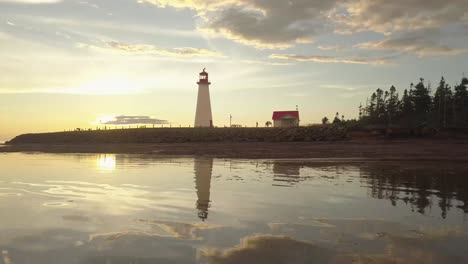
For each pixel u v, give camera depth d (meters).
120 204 8.54
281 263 4.64
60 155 30.09
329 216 7.30
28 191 10.53
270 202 8.79
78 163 21.12
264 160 22.67
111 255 4.91
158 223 6.68
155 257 4.84
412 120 62.06
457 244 5.39
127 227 6.38
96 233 5.97
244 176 14.22
